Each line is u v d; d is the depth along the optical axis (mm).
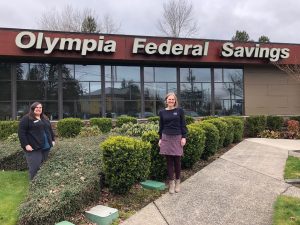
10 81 19828
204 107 23031
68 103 20531
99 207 6449
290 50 23219
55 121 18875
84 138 12570
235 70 23750
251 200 7215
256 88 23969
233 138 15195
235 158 11383
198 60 21406
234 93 23625
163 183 7891
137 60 20453
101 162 7930
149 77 22062
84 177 6957
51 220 5707
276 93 24250
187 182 8258
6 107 19719
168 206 6809
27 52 18438
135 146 7086
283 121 20516
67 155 8672
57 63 20484
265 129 19906
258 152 12812
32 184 6891
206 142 10609
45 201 5949
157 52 20438
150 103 21938
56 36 18734
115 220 6141
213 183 8258
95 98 20984
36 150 7902
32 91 20078
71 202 6094
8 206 6676
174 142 7461
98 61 20641
